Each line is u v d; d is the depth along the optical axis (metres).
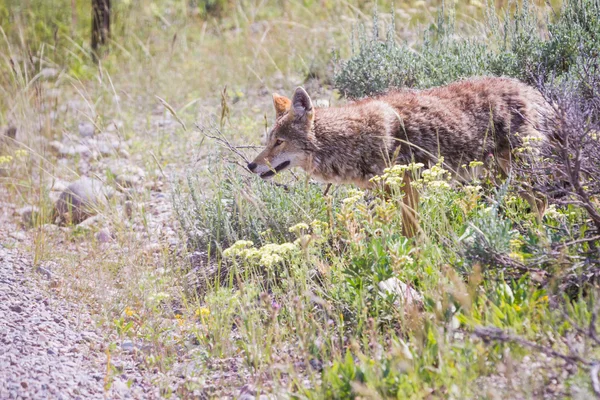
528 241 8.39
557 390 6.28
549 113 10.65
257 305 9.16
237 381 7.82
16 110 16.89
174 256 10.92
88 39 24.59
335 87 15.17
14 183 14.34
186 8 26.48
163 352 8.48
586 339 6.38
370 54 14.73
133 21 24.80
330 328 8.36
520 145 10.84
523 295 7.53
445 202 9.48
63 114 18.25
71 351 8.62
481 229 8.27
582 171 8.81
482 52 13.81
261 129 16.14
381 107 10.91
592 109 9.77
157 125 17.92
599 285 7.66
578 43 12.70
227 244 10.93
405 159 10.73
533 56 13.24
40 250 11.29
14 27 23.05
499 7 19.20
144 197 13.77
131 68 21.41
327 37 20.80
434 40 16.95
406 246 8.77
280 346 8.15
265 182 11.28
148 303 9.43
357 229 9.59
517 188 9.81
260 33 23.45
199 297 10.07
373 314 8.31
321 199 10.56
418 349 7.06
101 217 12.87
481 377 6.55
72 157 16.20
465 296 6.88
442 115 10.83
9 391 7.43
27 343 8.55
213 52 22.56
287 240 10.44
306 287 8.56
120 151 15.75
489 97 11.02
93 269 10.80
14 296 9.83
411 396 6.38
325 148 10.95
